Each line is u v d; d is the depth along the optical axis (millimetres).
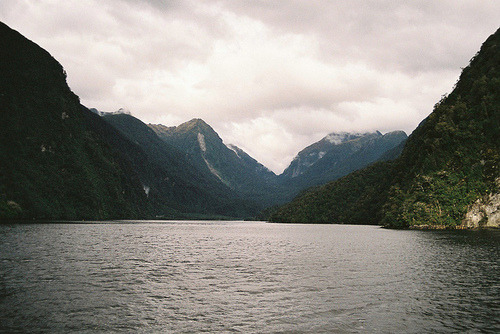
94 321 22406
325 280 35156
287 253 59719
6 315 23281
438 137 154875
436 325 21516
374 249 64188
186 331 20703
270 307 25562
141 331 20703
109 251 59938
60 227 134000
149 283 33906
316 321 22391
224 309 25109
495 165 127000
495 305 25703
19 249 57781
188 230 150625
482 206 125250
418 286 31906
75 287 31578
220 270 41875
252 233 128125
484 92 150750
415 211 140500
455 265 43719
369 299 27484
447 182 136250
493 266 42812
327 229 156875
